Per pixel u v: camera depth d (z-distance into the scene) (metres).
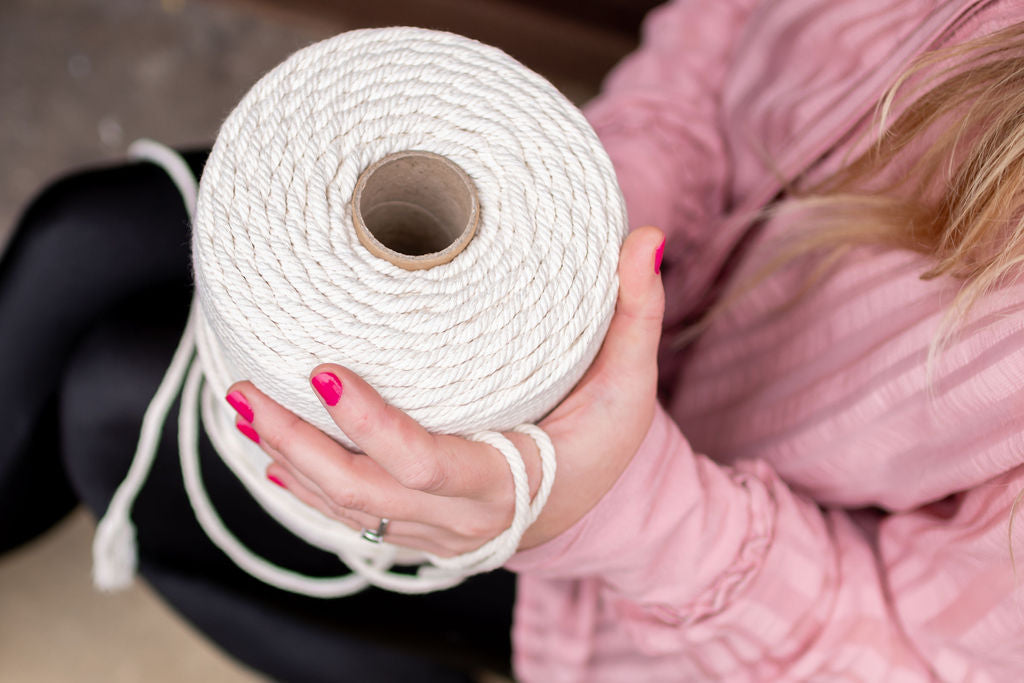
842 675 0.51
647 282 0.39
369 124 0.38
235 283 0.35
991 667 0.49
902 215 0.49
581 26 1.29
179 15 1.26
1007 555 0.45
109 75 1.23
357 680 0.80
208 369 0.45
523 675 0.65
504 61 0.40
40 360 0.68
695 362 0.67
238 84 1.27
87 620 1.08
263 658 0.77
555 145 0.39
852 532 0.56
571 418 0.44
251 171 0.37
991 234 0.44
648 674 0.59
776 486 0.55
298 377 0.35
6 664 1.04
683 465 0.50
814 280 0.54
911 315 0.48
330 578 0.67
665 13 0.72
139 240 0.67
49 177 1.19
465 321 0.36
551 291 0.37
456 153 0.38
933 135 0.48
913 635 0.51
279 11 1.29
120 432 0.65
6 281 0.66
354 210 0.36
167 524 0.67
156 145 0.67
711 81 0.68
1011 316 0.42
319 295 0.35
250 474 0.53
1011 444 0.43
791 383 0.56
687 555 0.50
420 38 0.40
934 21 0.46
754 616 0.52
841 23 0.54
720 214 0.68
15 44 1.21
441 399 0.35
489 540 0.45
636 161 0.63
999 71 0.44
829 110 0.53
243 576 0.70
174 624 1.10
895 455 0.50
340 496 0.39
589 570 0.51
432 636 0.69
